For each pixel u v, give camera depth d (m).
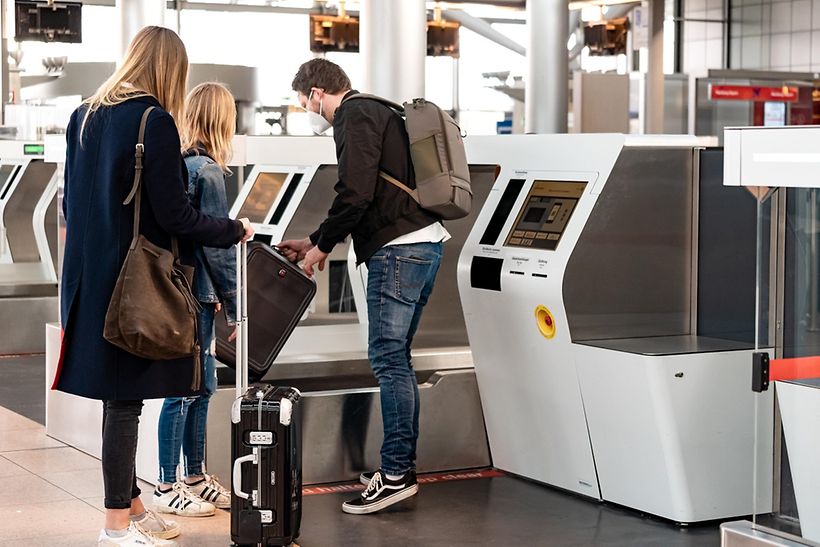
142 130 3.67
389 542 4.21
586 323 4.85
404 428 4.68
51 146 5.60
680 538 4.34
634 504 4.66
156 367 3.71
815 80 15.15
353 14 15.74
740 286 4.84
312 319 6.13
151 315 3.59
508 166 5.32
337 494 4.91
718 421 4.55
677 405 4.46
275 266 4.61
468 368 5.59
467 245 5.29
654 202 4.98
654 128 13.69
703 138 5.02
